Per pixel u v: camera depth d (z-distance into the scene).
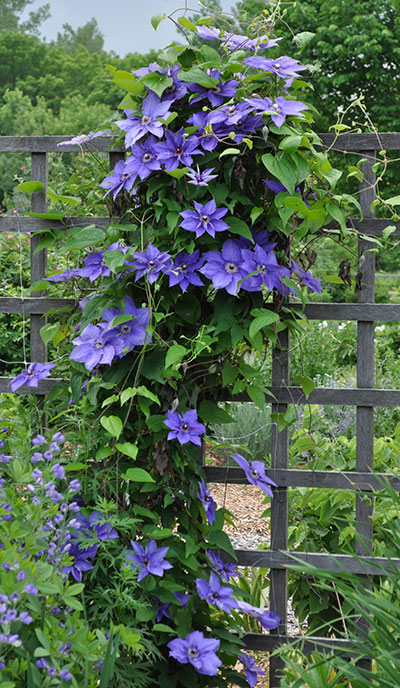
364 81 14.77
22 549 1.56
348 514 2.70
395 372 6.11
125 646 1.99
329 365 6.43
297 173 2.11
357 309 2.34
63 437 1.85
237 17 2.31
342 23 14.55
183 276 2.17
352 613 2.42
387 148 2.31
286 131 2.12
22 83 31.27
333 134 2.33
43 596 1.66
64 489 2.22
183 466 2.21
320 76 14.44
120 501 2.24
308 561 2.39
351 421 4.58
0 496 1.74
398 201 2.29
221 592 2.19
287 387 2.37
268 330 2.24
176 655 2.00
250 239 2.15
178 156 2.16
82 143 2.39
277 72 2.14
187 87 2.20
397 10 14.36
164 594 2.13
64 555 1.76
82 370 2.27
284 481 2.39
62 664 1.57
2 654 1.46
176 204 2.19
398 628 1.71
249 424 5.07
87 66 32.78
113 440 2.24
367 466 2.37
